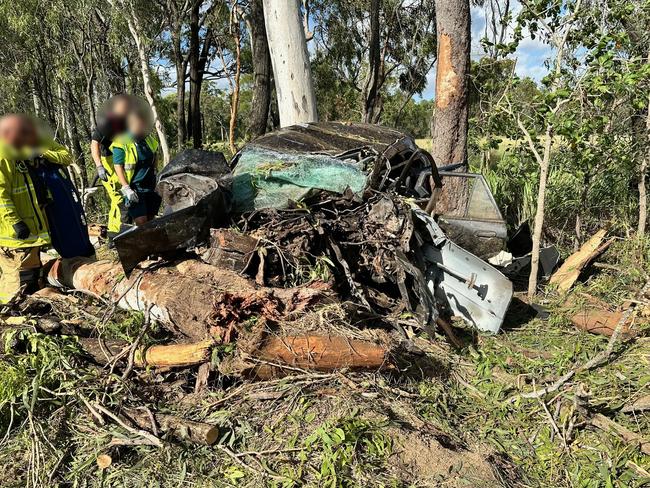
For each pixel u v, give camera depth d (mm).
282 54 6930
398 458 2771
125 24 10938
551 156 7312
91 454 2834
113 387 3246
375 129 5719
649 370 3662
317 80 19797
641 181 6109
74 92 12102
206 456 2824
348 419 2918
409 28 17219
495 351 4148
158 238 3941
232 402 3201
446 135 6707
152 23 12203
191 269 3922
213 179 4379
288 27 6836
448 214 5711
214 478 2682
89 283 4453
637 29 5840
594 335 4363
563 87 4820
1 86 11164
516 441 3154
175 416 3035
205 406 3191
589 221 7258
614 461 2859
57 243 4875
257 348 3113
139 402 3217
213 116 25234
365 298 4145
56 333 3668
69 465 2809
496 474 2785
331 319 3383
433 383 3660
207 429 2846
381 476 2643
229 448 2863
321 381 3209
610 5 5516
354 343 3246
